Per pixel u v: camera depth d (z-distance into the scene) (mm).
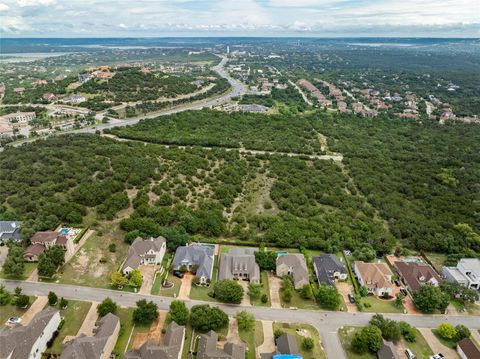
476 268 125375
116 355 90375
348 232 148250
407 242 147500
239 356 88250
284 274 123812
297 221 155375
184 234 137750
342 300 114625
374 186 194750
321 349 96562
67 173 177125
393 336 98688
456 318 110000
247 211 165750
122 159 197625
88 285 114812
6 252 129250
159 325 100375
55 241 126562
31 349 85125
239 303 110938
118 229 143625
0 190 160250
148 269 123000
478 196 188000
